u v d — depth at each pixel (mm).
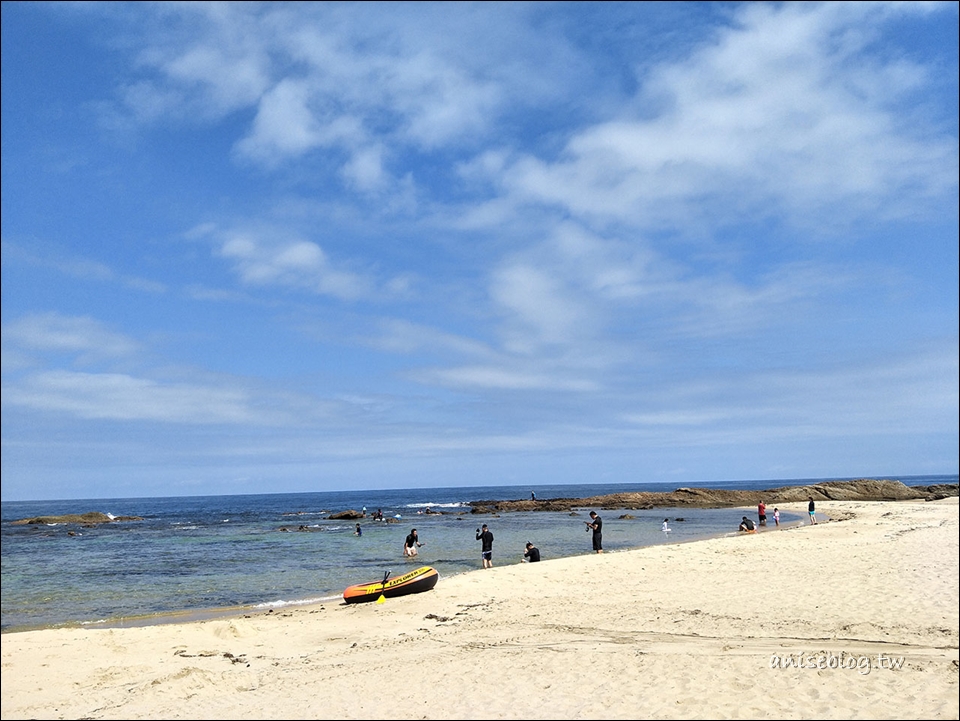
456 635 16047
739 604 18250
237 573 33875
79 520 94250
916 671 10938
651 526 58438
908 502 80062
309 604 23688
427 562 35844
